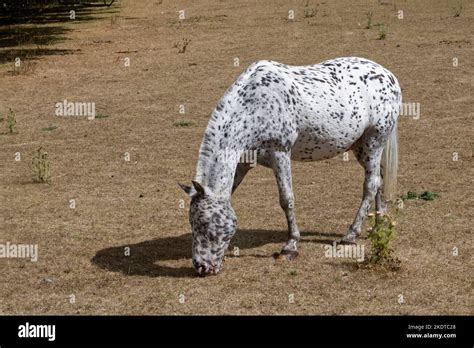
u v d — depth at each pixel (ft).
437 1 132.98
